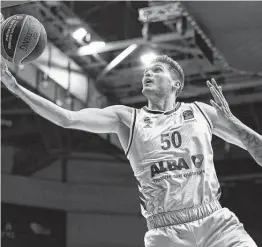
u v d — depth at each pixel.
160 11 11.50
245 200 12.76
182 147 4.55
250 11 10.49
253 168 12.76
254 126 12.64
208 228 4.39
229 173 12.89
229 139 4.80
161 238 4.42
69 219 13.82
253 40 11.17
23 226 13.54
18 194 13.63
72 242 13.66
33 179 13.84
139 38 12.17
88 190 13.94
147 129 4.67
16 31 4.62
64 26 12.18
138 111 4.83
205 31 11.28
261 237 12.59
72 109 12.87
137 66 12.80
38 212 13.74
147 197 4.54
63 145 14.06
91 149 14.10
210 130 4.73
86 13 12.04
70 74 12.80
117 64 12.87
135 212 13.76
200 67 12.33
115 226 13.75
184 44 11.94
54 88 12.77
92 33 12.38
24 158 13.88
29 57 4.69
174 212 4.43
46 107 4.42
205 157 4.56
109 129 4.78
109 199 13.83
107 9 11.98
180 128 4.63
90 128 4.67
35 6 11.67
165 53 12.40
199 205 4.44
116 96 13.08
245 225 12.69
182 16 11.40
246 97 12.53
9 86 4.35
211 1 10.44
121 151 14.01
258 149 4.45
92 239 13.69
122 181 13.89
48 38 12.35
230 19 10.80
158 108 4.85
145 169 4.56
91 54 12.62
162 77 4.87
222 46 11.53
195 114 4.74
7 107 13.75
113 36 12.36
